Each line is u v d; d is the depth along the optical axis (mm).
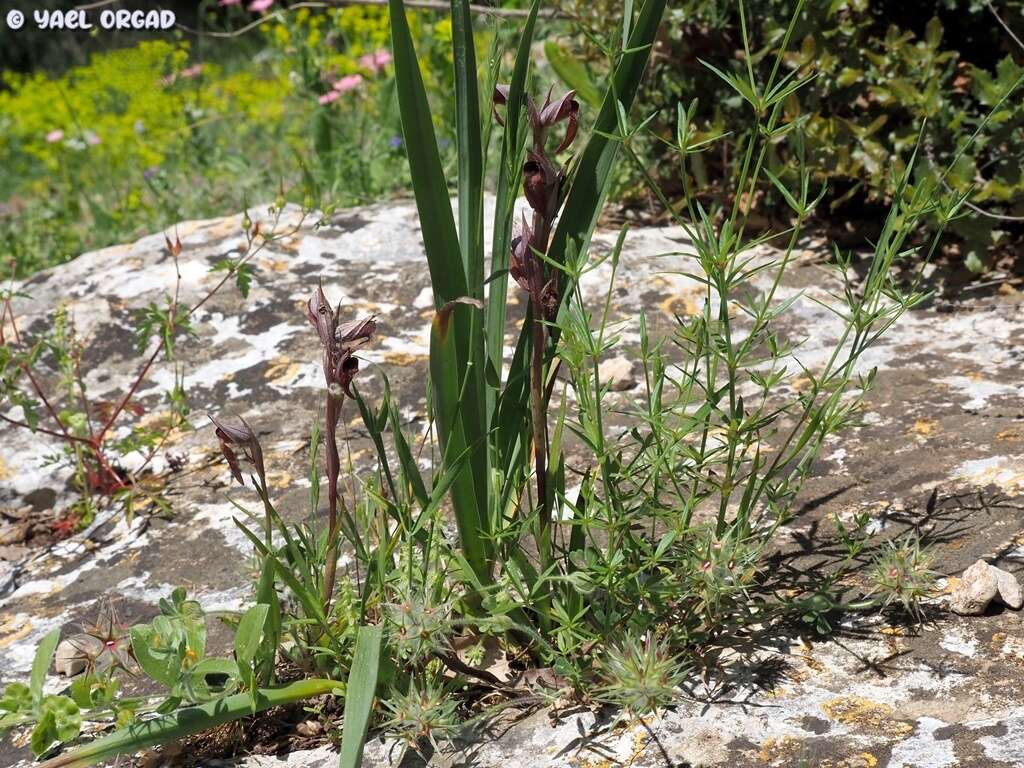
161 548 639
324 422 746
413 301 881
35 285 961
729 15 965
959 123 821
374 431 460
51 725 438
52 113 1886
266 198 1391
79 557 651
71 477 739
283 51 1546
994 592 476
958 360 717
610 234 954
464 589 490
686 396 476
